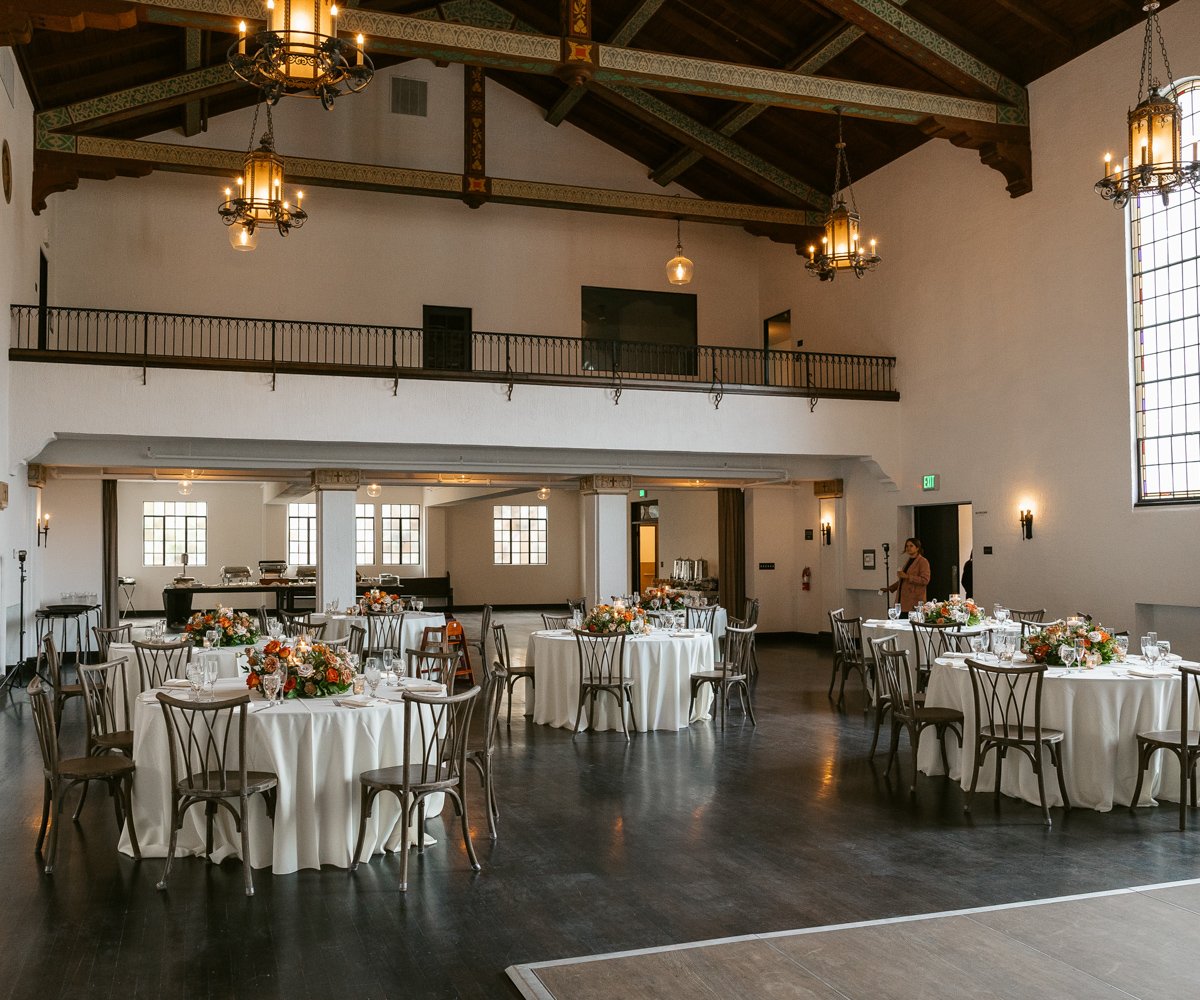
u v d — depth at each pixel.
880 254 14.99
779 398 14.23
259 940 4.26
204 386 11.76
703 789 6.88
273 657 5.45
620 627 8.99
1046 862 5.25
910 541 12.48
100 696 6.86
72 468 13.95
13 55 10.87
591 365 16.58
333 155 15.30
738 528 18.12
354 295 15.32
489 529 26.36
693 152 15.74
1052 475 11.92
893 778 7.19
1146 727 6.33
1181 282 10.37
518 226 16.31
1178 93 10.38
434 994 3.76
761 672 13.31
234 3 8.85
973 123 11.89
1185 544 10.17
